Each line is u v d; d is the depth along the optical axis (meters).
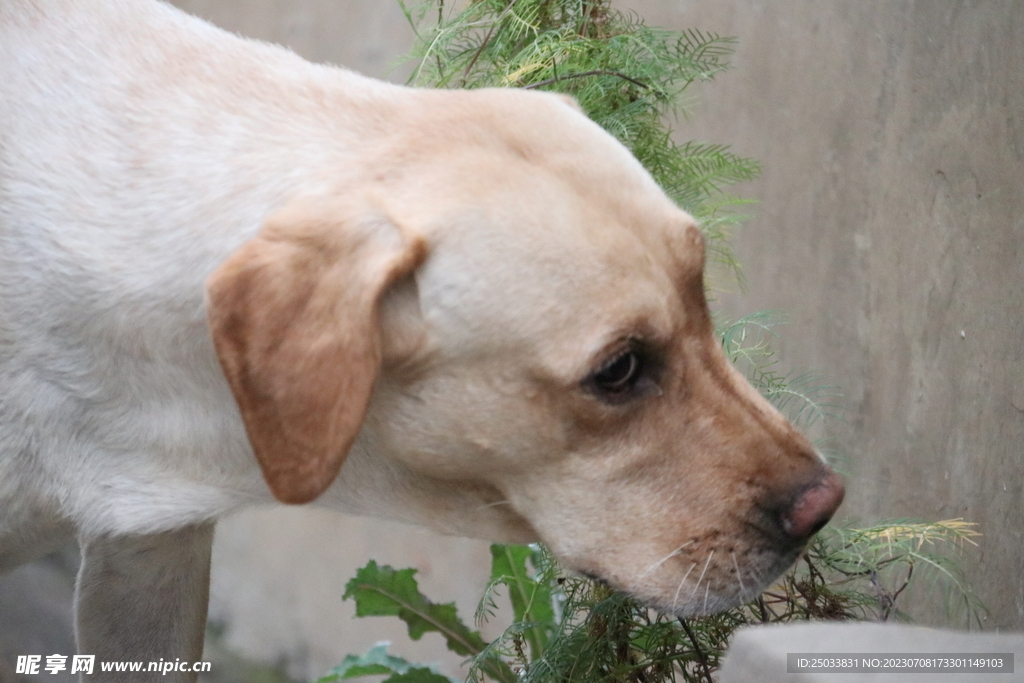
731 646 2.39
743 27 5.68
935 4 4.49
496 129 3.03
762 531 3.00
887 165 4.78
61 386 3.29
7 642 6.85
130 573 3.87
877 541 3.79
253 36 9.09
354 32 8.30
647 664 3.61
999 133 4.08
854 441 4.93
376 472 3.29
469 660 4.08
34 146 3.28
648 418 2.98
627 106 4.24
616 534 3.05
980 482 4.10
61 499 3.39
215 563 8.45
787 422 3.12
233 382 2.75
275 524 8.22
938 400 4.39
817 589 3.66
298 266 2.77
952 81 4.38
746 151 5.71
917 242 4.57
